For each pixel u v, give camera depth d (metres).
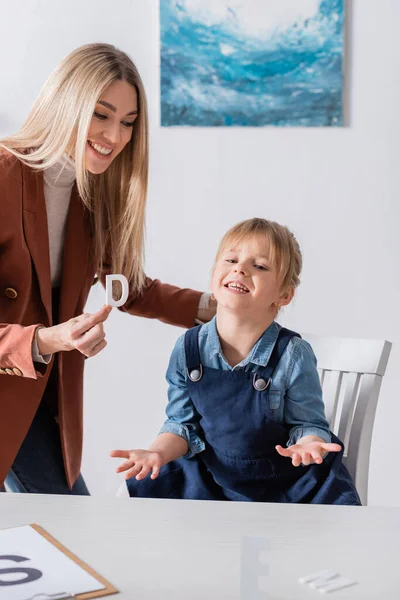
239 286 1.47
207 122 2.59
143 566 0.84
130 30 2.60
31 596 0.76
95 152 1.48
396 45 2.55
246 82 2.56
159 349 2.66
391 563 0.87
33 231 1.47
